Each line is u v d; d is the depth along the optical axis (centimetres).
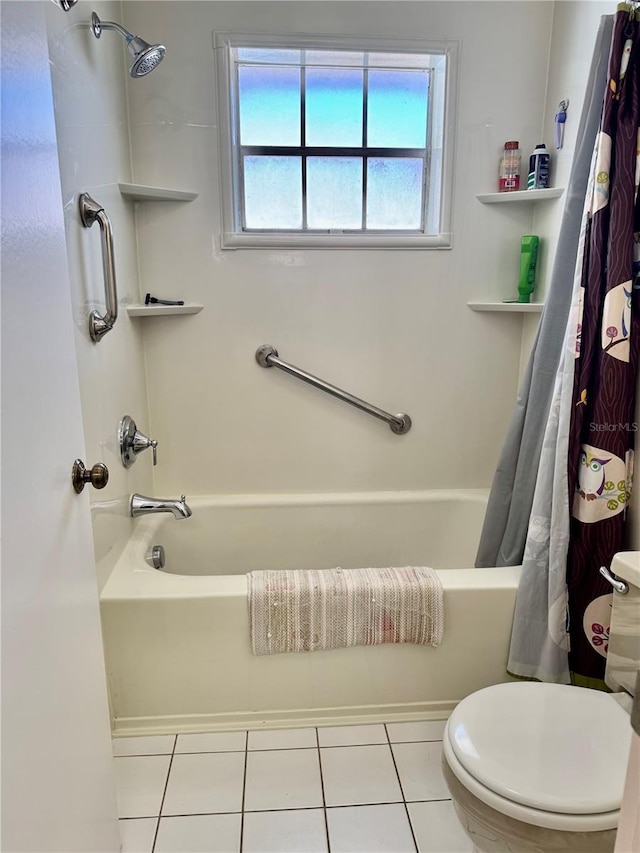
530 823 97
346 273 216
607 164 138
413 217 221
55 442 92
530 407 168
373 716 170
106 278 148
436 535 232
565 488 150
